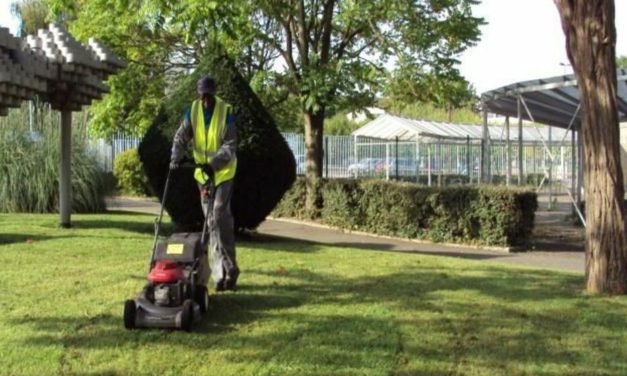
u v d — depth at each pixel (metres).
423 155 32.94
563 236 16.50
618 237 8.07
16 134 16.47
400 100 19.03
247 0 15.73
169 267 6.32
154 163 11.52
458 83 18.12
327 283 8.33
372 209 15.39
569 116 22.31
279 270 8.97
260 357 5.77
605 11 7.89
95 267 8.88
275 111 21.08
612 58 8.00
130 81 18.16
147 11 13.53
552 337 6.45
